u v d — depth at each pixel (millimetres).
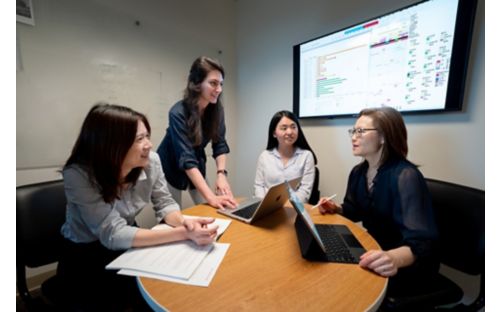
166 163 1529
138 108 2023
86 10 1691
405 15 1362
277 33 2264
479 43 1169
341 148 1821
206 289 556
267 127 2475
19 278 864
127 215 981
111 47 1836
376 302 522
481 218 875
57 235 989
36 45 1499
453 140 1288
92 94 1759
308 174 1680
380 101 1521
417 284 899
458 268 940
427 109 1331
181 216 979
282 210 1154
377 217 1034
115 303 782
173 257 693
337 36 1720
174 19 2215
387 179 959
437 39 1259
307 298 528
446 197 1003
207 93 1369
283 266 657
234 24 2723
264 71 2439
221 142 1691
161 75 2156
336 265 664
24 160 1506
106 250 904
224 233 879
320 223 998
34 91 1514
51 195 993
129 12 1918
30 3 1457
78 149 849
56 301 789
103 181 815
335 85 1770
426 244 765
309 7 1960
